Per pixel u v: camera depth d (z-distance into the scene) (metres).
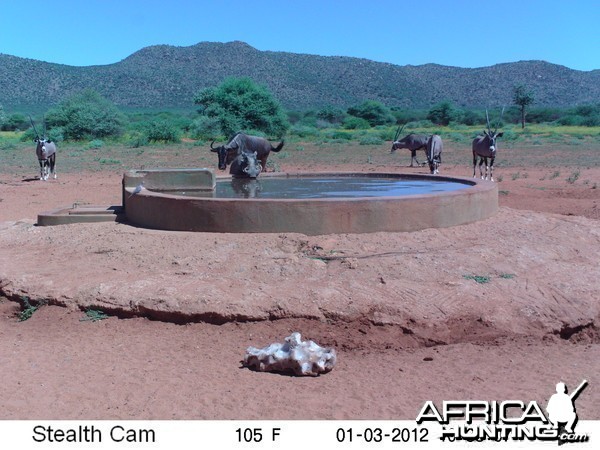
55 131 57.16
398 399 6.69
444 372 7.35
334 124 93.44
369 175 16.72
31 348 8.13
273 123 62.66
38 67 180.25
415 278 9.05
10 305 9.31
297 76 192.38
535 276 9.36
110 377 7.26
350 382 7.14
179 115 109.94
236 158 15.83
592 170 29.73
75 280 9.44
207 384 7.08
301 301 8.45
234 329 8.33
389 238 10.22
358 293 8.57
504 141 51.62
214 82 182.88
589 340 8.37
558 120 91.94
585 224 12.27
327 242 9.98
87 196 20.78
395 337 8.12
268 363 7.39
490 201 12.01
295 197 12.48
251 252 9.81
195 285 8.94
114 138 59.62
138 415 6.36
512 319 8.34
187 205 10.77
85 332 8.50
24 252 11.07
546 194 21.19
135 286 8.99
